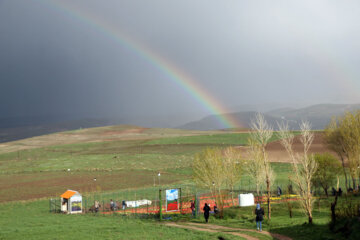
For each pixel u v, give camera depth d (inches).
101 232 1342.3
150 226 1481.3
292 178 1473.9
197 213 1879.9
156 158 5438.0
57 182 3863.2
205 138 7568.9
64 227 1510.8
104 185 3553.2
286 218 1583.4
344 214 1197.7
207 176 1924.2
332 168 2269.9
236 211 1910.7
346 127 2380.7
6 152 7278.5
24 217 2058.3
